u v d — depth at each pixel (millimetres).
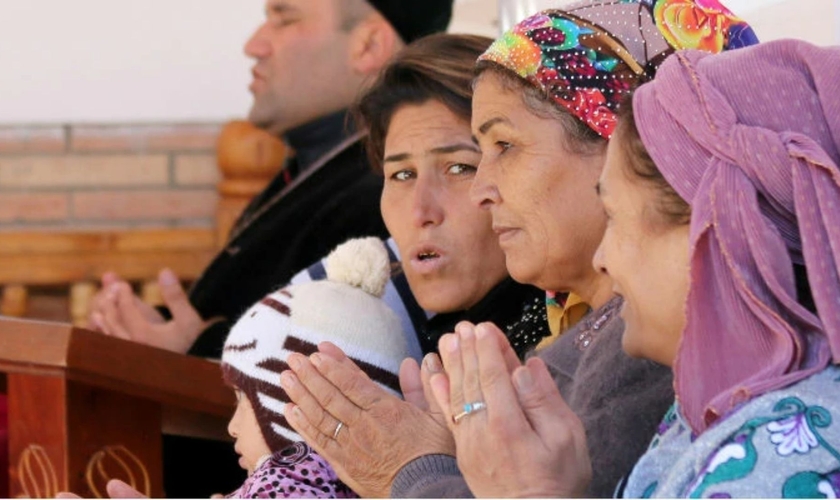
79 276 7324
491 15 6754
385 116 3965
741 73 2293
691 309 2229
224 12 7375
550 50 3080
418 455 2826
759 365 2227
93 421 3879
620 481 2564
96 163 7488
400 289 4156
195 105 7465
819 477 2062
